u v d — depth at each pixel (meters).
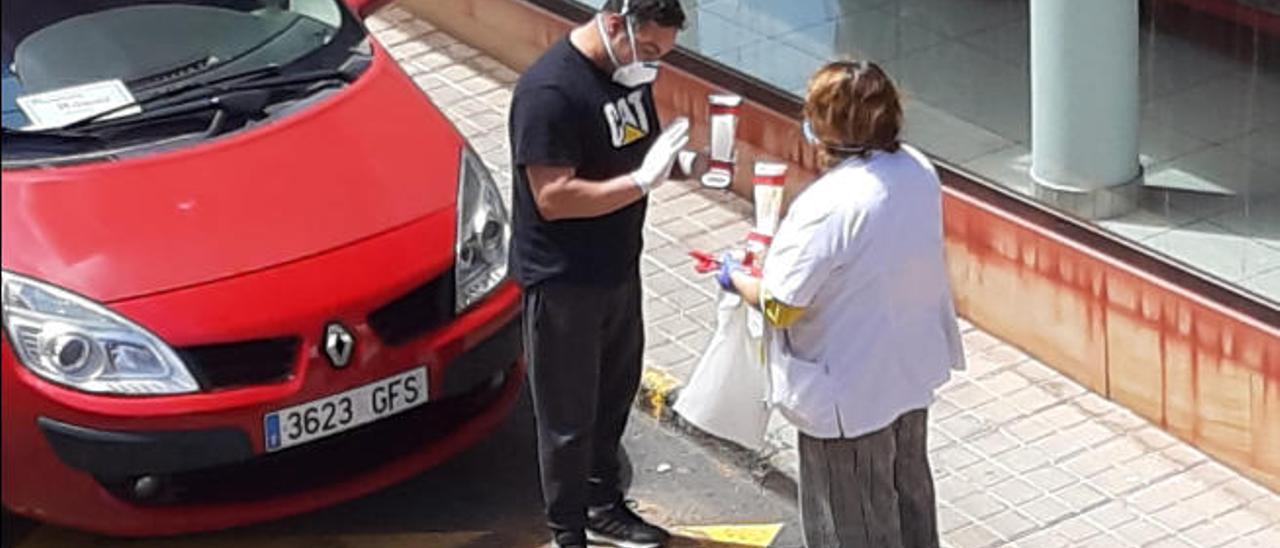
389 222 6.91
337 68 7.55
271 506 6.72
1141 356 7.28
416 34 10.65
